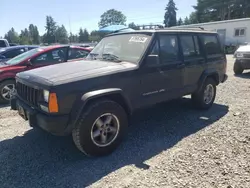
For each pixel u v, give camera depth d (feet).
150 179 9.59
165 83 14.28
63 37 278.67
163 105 19.40
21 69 21.66
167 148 12.18
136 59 12.98
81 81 10.77
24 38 254.27
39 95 10.73
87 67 12.30
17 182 9.58
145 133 14.15
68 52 24.18
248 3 171.22
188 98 21.13
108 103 11.35
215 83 18.86
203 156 11.21
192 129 14.62
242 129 14.20
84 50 25.25
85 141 10.84
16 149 12.34
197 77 16.85
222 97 22.06
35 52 23.12
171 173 9.94
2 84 21.13
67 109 10.42
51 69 12.44
